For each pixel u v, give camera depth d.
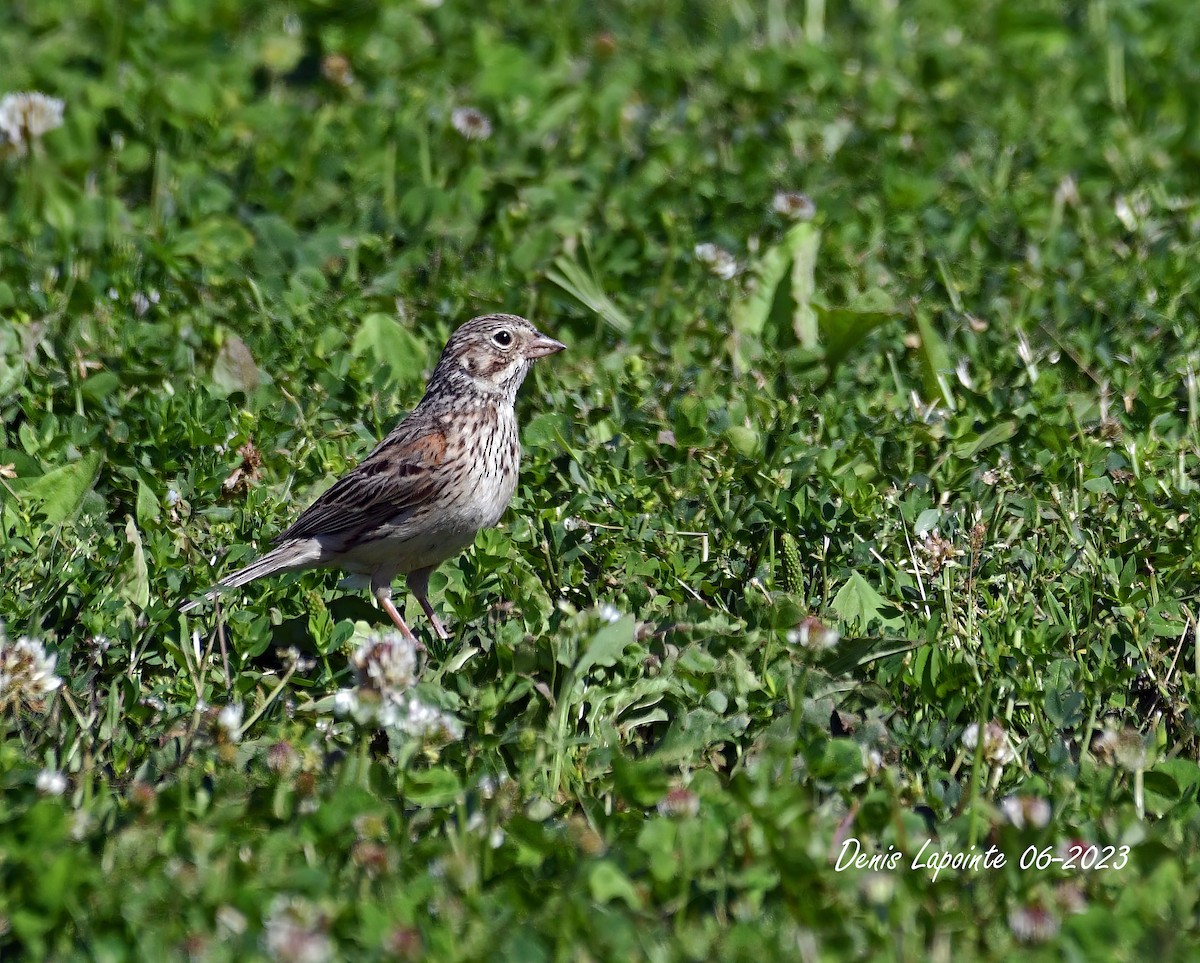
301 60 21.06
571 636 9.02
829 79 20.75
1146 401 12.70
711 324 14.36
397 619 10.86
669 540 10.98
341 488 10.75
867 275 15.55
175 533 10.93
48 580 10.00
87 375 12.94
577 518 11.17
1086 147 18.92
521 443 12.33
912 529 10.98
